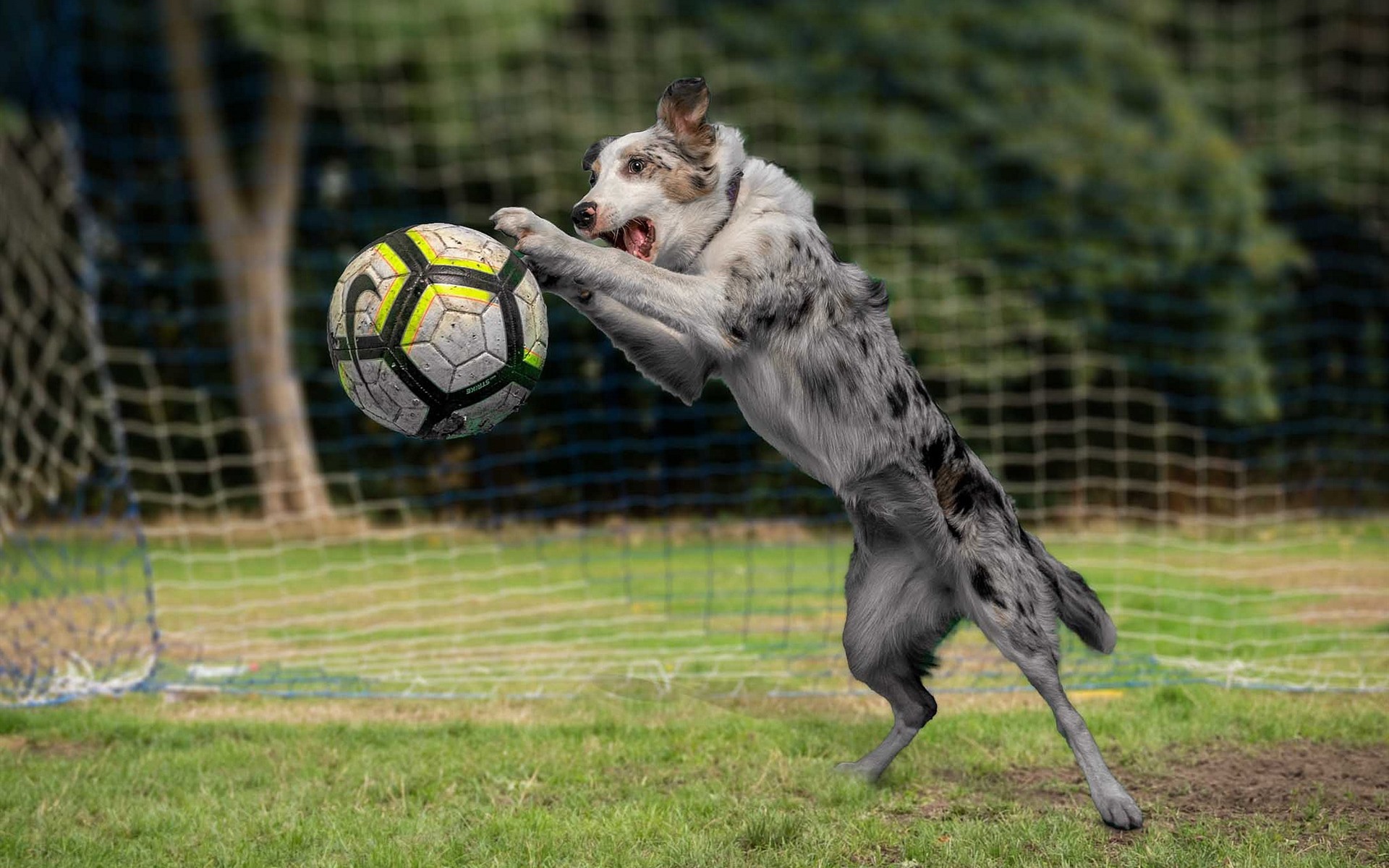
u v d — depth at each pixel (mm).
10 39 17984
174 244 27875
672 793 8648
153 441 26984
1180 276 26031
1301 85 28453
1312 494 27000
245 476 27062
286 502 25719
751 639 13961
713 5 25641
